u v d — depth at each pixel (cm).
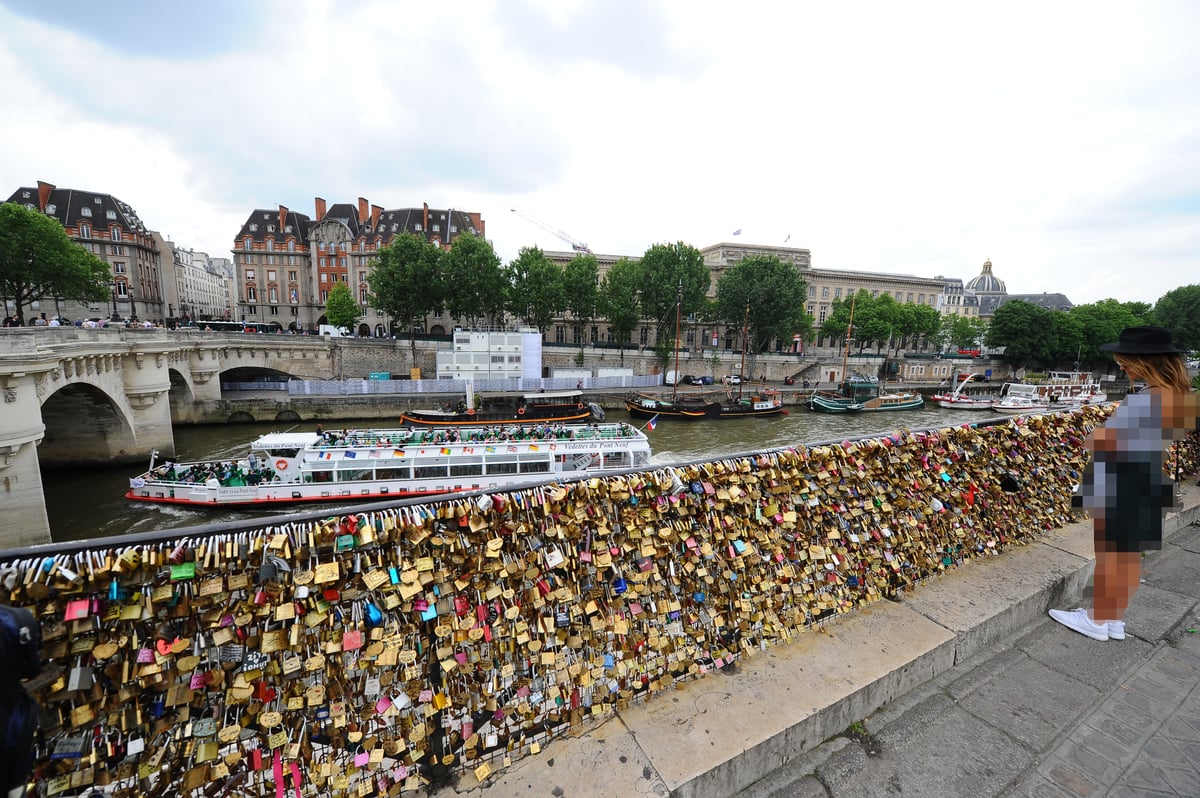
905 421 4675
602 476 327
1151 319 7619
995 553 548
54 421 2603
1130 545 372
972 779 306
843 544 437
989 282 14362
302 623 240
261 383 4812
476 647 284
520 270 5806
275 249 7631
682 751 293
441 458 2095
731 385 5803
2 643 144
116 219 7181
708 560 364
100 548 206
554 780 276
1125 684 391
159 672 219
